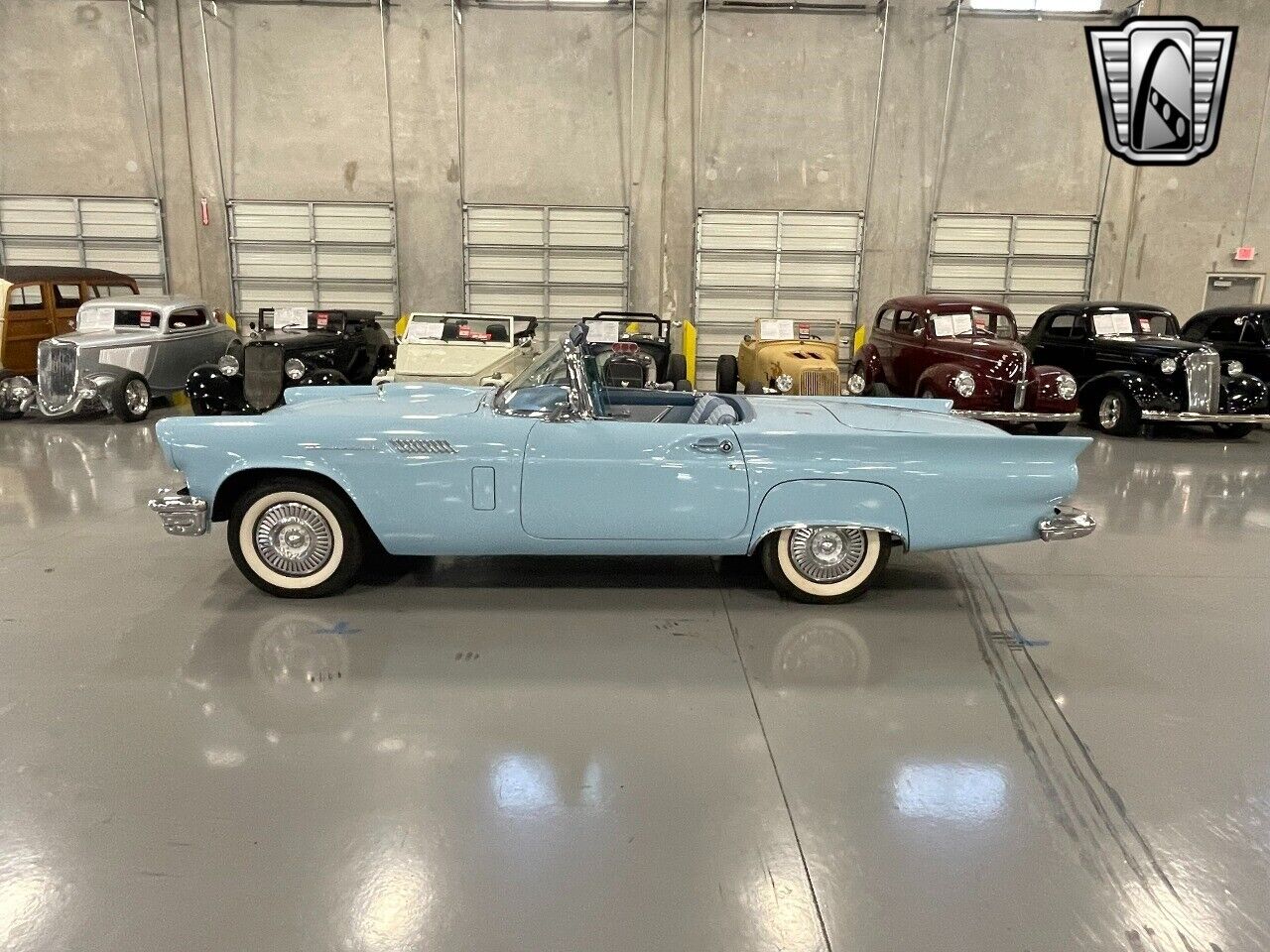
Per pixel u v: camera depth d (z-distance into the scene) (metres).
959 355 8.43
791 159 12.78
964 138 12.75
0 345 9.39
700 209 12.84
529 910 1.94
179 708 2.81
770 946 1.85
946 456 3.59
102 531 4.86
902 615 3.78
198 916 1.90
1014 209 12.98
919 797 2.40
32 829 2.18
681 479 3.57
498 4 12.19
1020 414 8.12
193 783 2.39
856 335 12.57
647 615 3.71
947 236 13.04
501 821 2.25
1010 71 12.55
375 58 12.23
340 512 3.66
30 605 3.71
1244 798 2.42
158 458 6.97
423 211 12.73
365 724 2.73
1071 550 4.82
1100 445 8.46
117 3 11.83
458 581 4.09
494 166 12.67
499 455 3.54
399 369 8.36
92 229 12.51
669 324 10.90
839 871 2.09
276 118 12.36
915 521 3.62
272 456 3.53
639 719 2.80
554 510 3.58
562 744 2.63
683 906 1.96
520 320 10.06
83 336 8.92
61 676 3.03
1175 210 12.91
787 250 13.04
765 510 3.61
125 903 1.94
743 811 2.31
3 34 11.84
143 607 3.70
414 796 2.35
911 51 12.44
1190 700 3.00
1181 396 8.57
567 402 3.61
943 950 1.85
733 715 2.84
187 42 12.02
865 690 3.04
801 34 12.38
